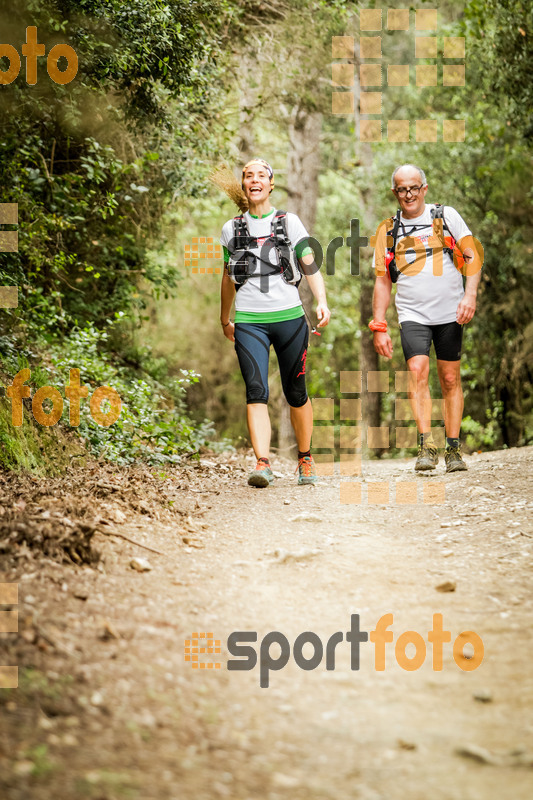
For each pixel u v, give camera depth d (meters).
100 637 5.24
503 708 4.77
